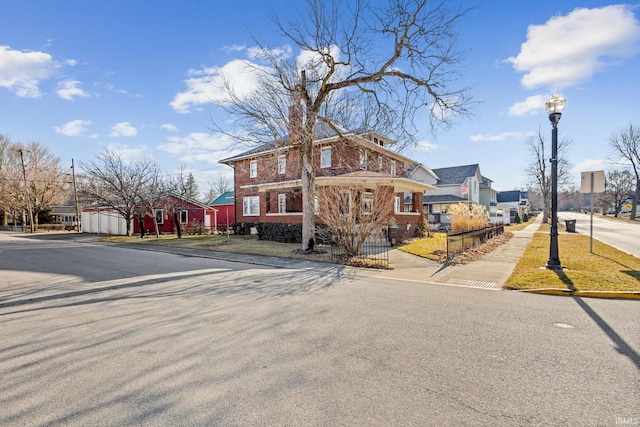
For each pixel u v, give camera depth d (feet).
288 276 30.94
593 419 9.16
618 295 22.35
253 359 12.98
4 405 9.99
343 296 23.17
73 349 14.17
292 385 10.99
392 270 34.06
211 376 11.64
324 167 68.13
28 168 145.28
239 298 22.66
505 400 10.09
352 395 10.37
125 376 11.71
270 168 75.46
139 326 17.04
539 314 18.80
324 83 46.60
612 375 11.62
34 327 17.15
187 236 88.58
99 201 91.50
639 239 63.67
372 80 46.19
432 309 19.88
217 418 9.25
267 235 66.13
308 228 46.75
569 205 412.77
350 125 53.06
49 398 10.35
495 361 12.75
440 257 41.68
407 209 124.47
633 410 9.56
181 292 24.63
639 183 160.04
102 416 9.39
